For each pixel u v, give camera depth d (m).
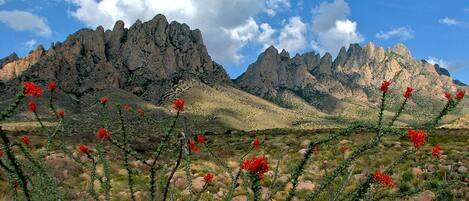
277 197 13.29
